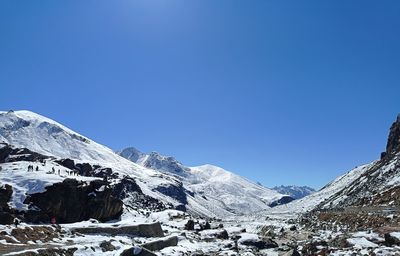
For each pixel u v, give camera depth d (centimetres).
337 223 7244
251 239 5656
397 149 15400
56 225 3997
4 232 3244
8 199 5806
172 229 6544
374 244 4250
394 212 6531
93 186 7475
